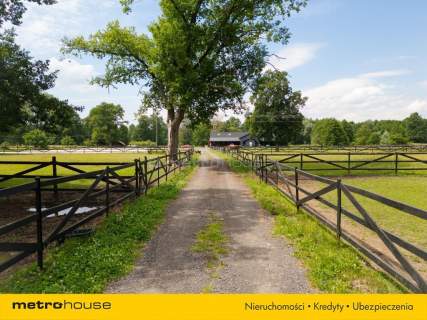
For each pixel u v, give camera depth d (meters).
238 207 9.67
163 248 6.08
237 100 26.30
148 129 126.06
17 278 4.68
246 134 112.19
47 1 12.20
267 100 80.88
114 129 102.81
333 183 6.42
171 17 23.14
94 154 46.34
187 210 9.31
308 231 6.83
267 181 14.19
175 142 26.67
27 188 4.69
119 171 19.91
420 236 6.73
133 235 6.70
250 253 5.78
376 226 4.80
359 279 4.61
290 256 5.62
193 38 22.97
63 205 5.74
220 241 6.45
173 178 16.33
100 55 25.41
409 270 4.05
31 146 67.94
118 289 4.43
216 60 24.91
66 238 6.36
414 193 11.89
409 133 113.69
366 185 14.00
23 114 12.27
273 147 57.72
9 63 11.43
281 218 7.95
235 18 23.00
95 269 4.96
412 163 24.84
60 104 13.04
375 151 47.72
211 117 26.72
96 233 6.71
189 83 22.00
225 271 5.00
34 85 11.75
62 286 4.36
